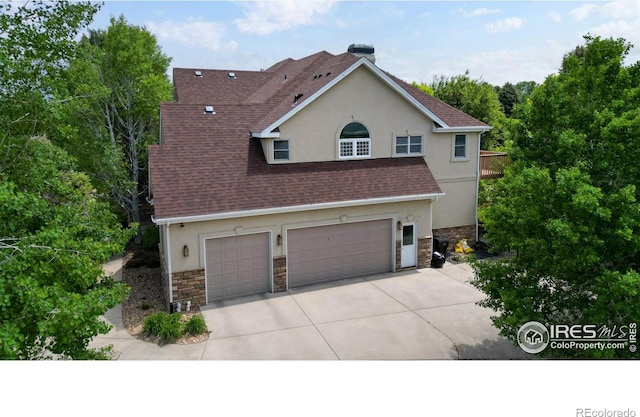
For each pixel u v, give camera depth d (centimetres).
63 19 902
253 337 1226
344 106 1738
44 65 891
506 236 1040
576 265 874
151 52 2466
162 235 1592
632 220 806
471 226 2091
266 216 1517
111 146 2117
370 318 1340
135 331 1288
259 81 2867
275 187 1578
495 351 1138
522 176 944
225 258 1495
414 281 1653
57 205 933
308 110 1680
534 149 1006
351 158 1780
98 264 808
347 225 1667
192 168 1556
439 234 2028
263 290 1564
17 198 676
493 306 1041
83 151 2042
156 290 1647
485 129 2028
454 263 1880
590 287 904
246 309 1419
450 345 1172
